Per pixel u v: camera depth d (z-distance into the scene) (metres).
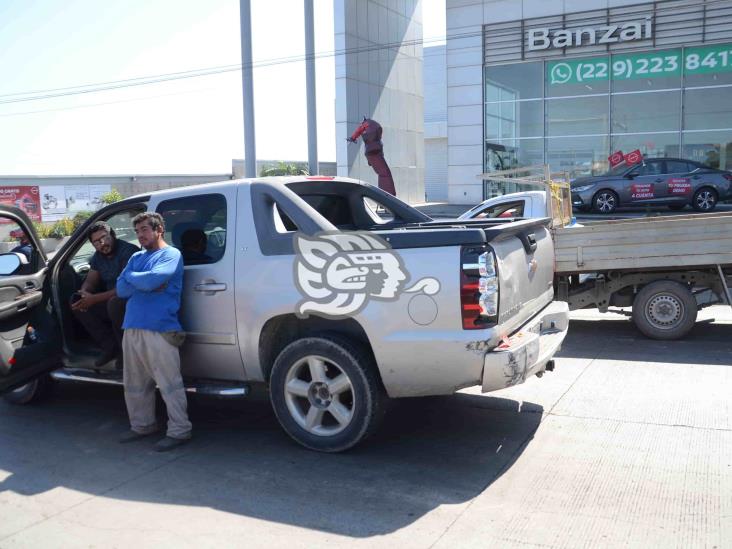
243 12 23.11
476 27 30.08
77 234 6.05
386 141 39.53
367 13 36.94
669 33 27.02
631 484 4.35
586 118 28.78
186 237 5.61
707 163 27.09
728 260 7.71
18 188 45.34
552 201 9.29
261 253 5.16
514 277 4.88
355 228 6.72
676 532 3.74
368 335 4.73
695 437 5.07
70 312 6.18
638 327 8.30
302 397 5.18
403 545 3.73
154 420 5.51
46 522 4.15
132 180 51.34
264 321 5.13
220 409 6.22
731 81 26.41
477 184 30.92
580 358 7.46
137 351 5.22
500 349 4.54
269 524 4.02
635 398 6.00
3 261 5.66
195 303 5.41
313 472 4.74
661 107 27.56
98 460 5.09
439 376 4.66
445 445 5.14
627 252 8.09
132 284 5.06
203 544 3.82
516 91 29.81
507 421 5.58
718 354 7.44
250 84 23.33
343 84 35.62
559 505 4.12
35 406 6.49
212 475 4.74
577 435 5.21
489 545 3.70
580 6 28.20
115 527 4.05
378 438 5.34
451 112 31.03
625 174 23.45
